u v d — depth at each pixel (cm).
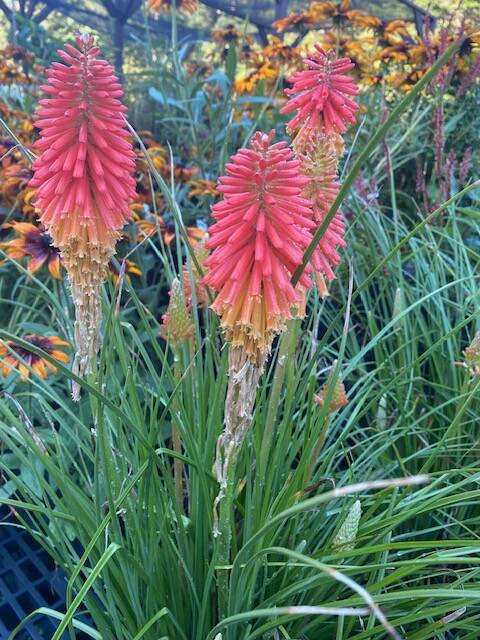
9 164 82
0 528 60
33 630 50
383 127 25
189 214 85
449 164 78
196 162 94
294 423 54
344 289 75
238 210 28
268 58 110
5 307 79
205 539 40
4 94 108
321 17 100
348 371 49
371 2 125
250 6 128
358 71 102
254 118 105
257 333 27
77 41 31
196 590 41
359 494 49
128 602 40
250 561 31
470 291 64
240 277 28
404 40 110
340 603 33
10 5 122
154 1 100
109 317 35
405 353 64
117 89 31
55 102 31
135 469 42
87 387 29
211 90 109
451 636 47
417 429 59
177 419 37
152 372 43
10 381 58
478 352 39
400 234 77
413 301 67
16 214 79
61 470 40
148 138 102
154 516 39
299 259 28
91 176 32
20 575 55
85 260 32
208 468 40
